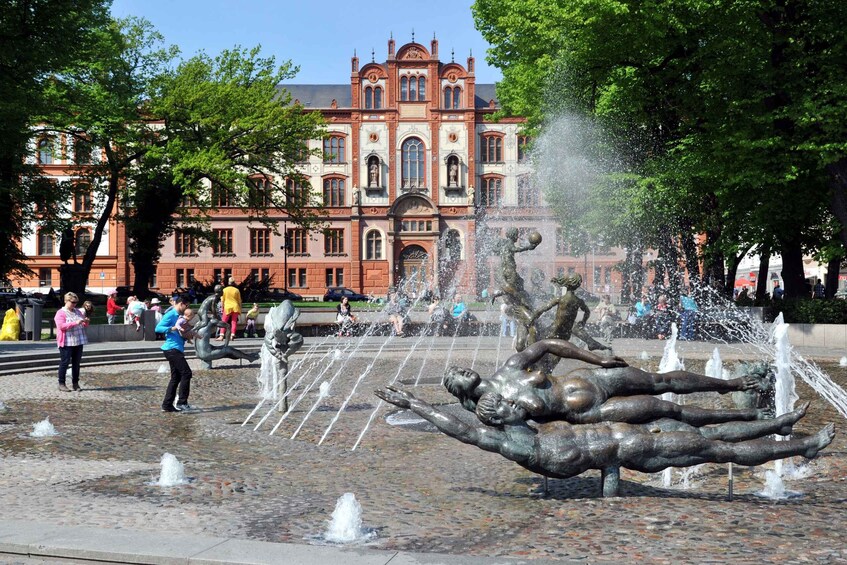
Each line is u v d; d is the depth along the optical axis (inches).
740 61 1081.4
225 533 253.0
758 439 291.1
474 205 3319.4
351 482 336.2
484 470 361.7
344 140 3380.9
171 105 1818.4
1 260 1840.6
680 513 276.2
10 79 1241.4
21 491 313.6
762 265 1541.6
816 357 954.1
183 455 398.9
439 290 3193.9
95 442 435.8
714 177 1141.1
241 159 1990.7
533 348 301.6
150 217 2007.9
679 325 1288.1
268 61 1916.8
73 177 2310.5
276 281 3388.3
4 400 615.8
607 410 292.5
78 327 686.5
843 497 307.6
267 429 484.4
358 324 1434.5
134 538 234.4
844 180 1037.2
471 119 3341.5
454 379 293.7
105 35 1727.4
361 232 3353.8
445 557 217.0
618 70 1256.8
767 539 245.0
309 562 212.8
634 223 1326.3
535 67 1332.4
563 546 238.7
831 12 1015.6
